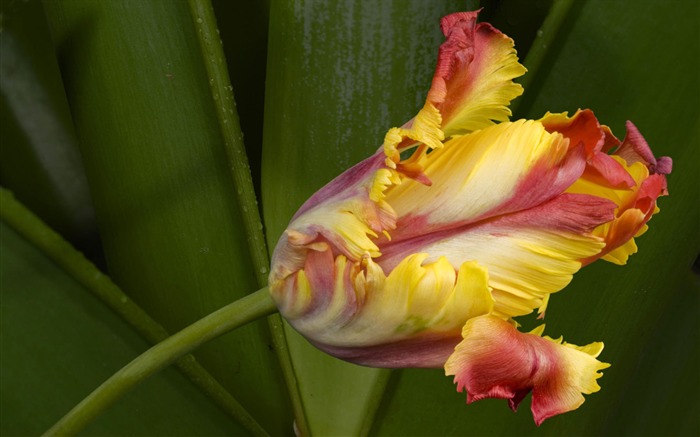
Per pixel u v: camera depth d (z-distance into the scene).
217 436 0.40
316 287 0.31
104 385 0.33
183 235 0.40
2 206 0.34
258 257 0.38
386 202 0.30
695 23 0.37
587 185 0.30
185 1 0.38
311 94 0.37
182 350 0.33
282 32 0.37
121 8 0.38
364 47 0.37
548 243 0.29
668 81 0.37
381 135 0.38
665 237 0.39
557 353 0.30
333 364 0.40
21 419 0.37
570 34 0.37
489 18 0.40
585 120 0.30
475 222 0.30
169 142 0.39
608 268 0.39
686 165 0.38
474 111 0.31
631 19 0.37
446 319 0.29
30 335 0.37
